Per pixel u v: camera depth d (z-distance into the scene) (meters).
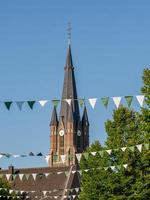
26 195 87.00
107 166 60.38
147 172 60.75
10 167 128.62
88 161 68.00
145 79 52.47
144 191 59.53
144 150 59.16
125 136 62.22
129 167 61.00
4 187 76.44
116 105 34.47
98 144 68.81
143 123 52.47
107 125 63.53
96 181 66.25
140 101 34.53
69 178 127.00
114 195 61.47
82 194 68.81
